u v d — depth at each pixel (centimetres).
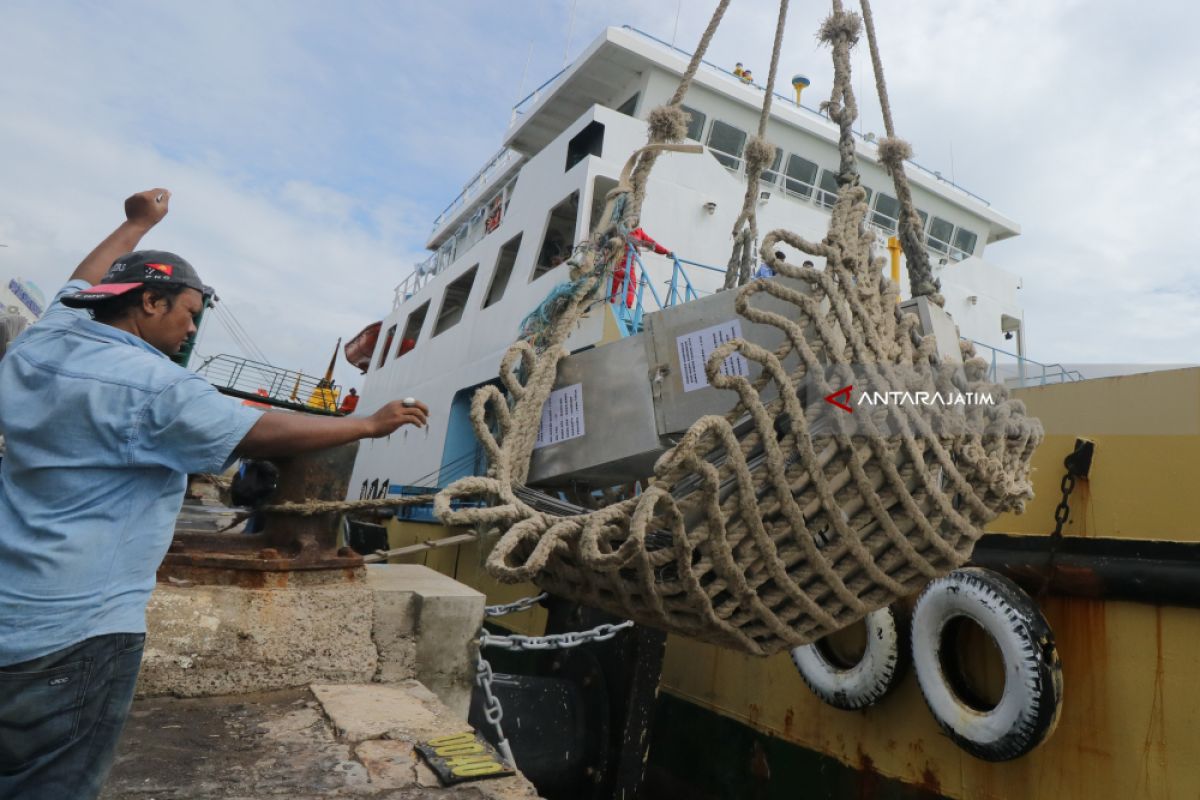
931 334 242
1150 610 360
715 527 199
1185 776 333
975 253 1401
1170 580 346
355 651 310
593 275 314
